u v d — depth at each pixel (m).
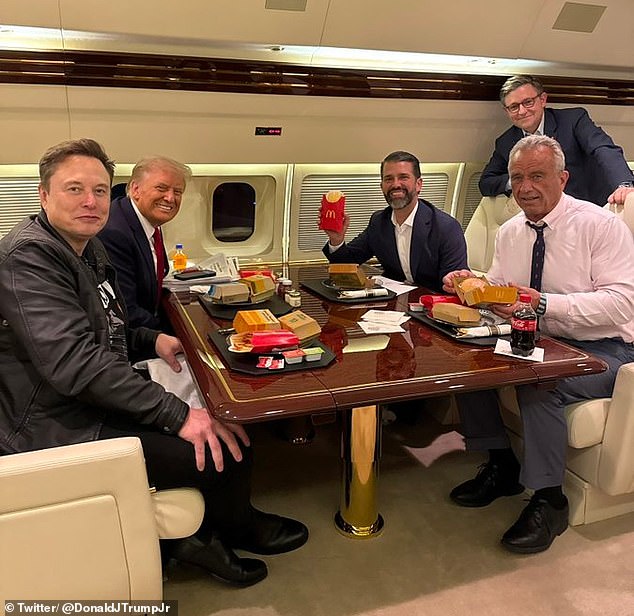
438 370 1.77
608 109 3.60
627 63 3.41
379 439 2.13
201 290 2.56
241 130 2.95
